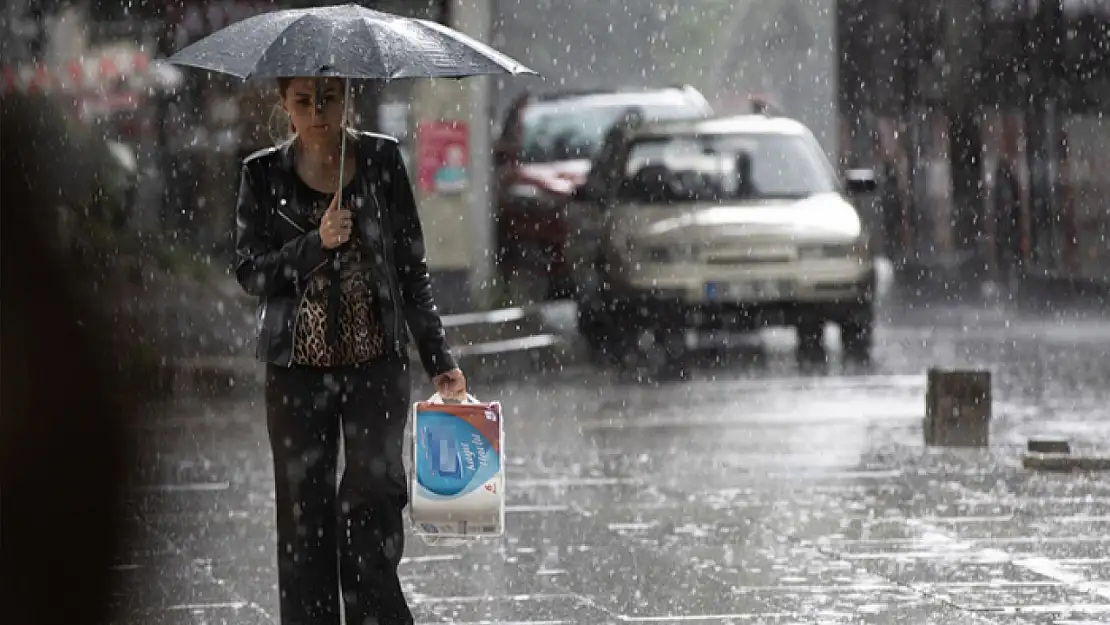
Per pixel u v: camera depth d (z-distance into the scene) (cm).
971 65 7588
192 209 5391
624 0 7431
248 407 3884
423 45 1525
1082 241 7019
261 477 2922
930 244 7894
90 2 5288
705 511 2578
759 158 4856
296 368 1539
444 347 1595
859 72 8006
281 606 1577
